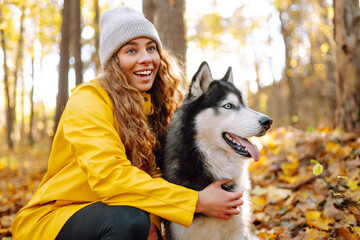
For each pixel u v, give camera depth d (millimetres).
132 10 2449
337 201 2842
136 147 2160
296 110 14133
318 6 15469
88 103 1999
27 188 6070
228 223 2326
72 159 2053
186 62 4684
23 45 19422
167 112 2768
